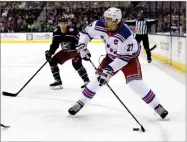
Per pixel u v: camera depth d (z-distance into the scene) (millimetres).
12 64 8992
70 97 4832
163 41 9391
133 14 18125
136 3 18328
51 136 3127
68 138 3070
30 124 3500
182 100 4656
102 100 4621
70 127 3398
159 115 3723
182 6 13203
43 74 7090
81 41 3879
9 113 3936
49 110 4070
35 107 4227
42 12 19578
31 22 18969
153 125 3469
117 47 3529
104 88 5469
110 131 3273
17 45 16125
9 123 3533
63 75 6969
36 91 5281
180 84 5926
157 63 9055
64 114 3887
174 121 3613
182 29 11336
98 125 3463
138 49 3645
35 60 9992
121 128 3367
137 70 3596
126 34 3371
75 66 5312
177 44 7895
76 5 20375
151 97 3602
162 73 7227
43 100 4629
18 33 17250
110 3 20141
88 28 3826
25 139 3039
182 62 7484
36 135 3152
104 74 3428
